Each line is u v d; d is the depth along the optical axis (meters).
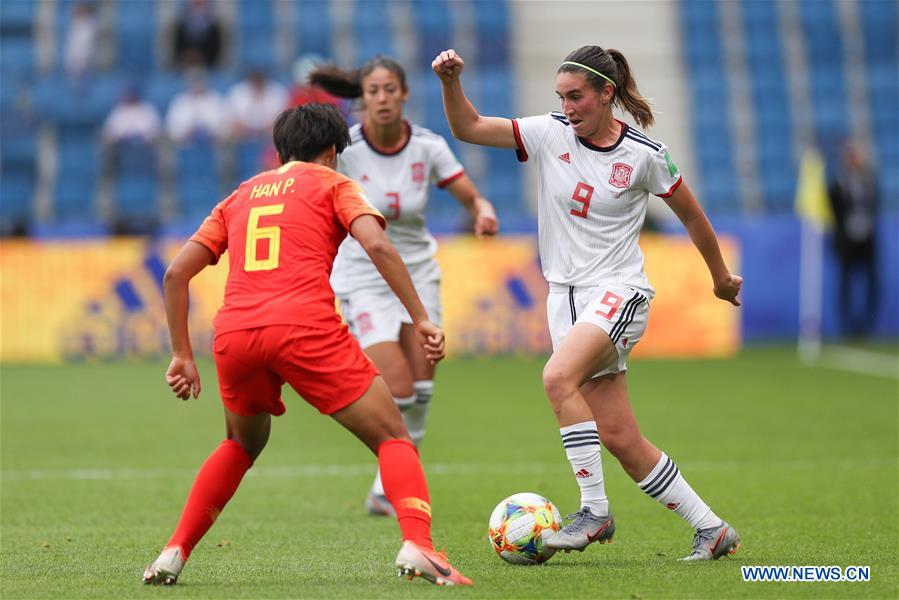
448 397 46.41
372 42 81.25
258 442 17.12
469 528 22.08
